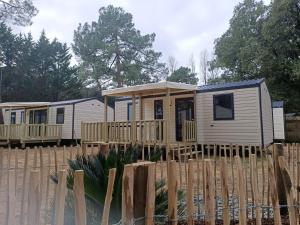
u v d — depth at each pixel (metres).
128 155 2.71
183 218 2.70
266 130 11.45
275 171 3.08
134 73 28.88
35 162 4.39
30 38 35.78
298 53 19.47
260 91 10.77
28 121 20.83
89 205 2.46
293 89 20.09
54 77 34.66
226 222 2.28
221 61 22.42
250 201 3.41
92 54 29.08
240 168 2.41
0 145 17.80
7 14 12.63
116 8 29.59
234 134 11.20
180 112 12.48
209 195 2.26
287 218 2.96
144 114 13.52
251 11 21.17
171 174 2.09
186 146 10.05
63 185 1.79
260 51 19.31
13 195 2.07
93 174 2.51
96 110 19.48
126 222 1.88
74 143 17.77
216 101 11.70
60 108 18.81
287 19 19.05
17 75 33.25
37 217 1.81
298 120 17.69
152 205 2.01
